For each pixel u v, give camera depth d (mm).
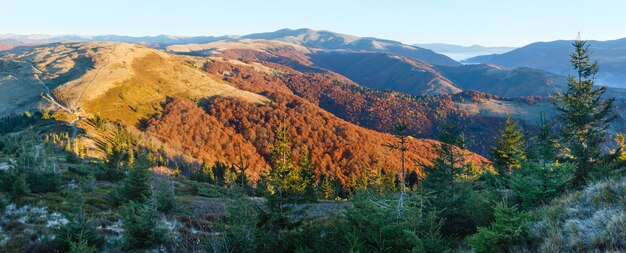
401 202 10461
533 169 13070
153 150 138750
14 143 61812
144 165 27172
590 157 18688
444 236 13414
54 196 26078
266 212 12898
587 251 6797
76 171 43562
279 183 13023
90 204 24891
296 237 11289
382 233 9672
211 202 34281
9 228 17375
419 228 9633
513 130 29594
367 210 10828
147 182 26641
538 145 21953
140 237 16156
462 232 13883
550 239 7781
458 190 15547
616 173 14414
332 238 10914
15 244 15094
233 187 12773
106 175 43906
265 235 12031
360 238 9914
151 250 15781
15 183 23922
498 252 8336
